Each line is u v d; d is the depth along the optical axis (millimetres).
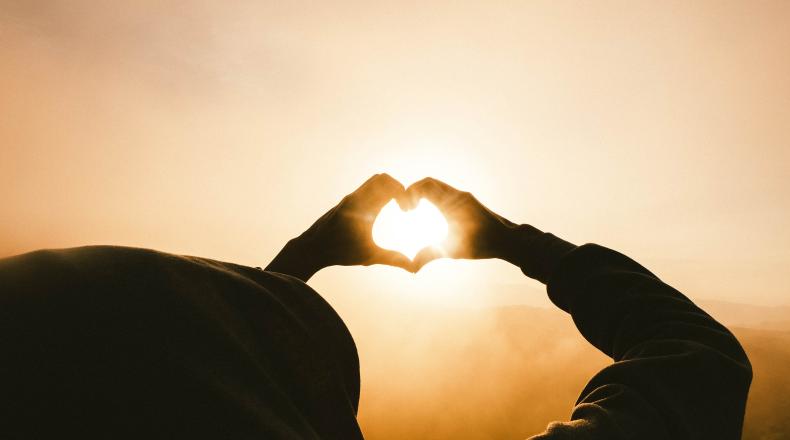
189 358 248
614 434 342
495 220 803
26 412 175
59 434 178
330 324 440
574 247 713
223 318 304
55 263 249
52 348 199
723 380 433
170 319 260
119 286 254
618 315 577
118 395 204
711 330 515
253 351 307
